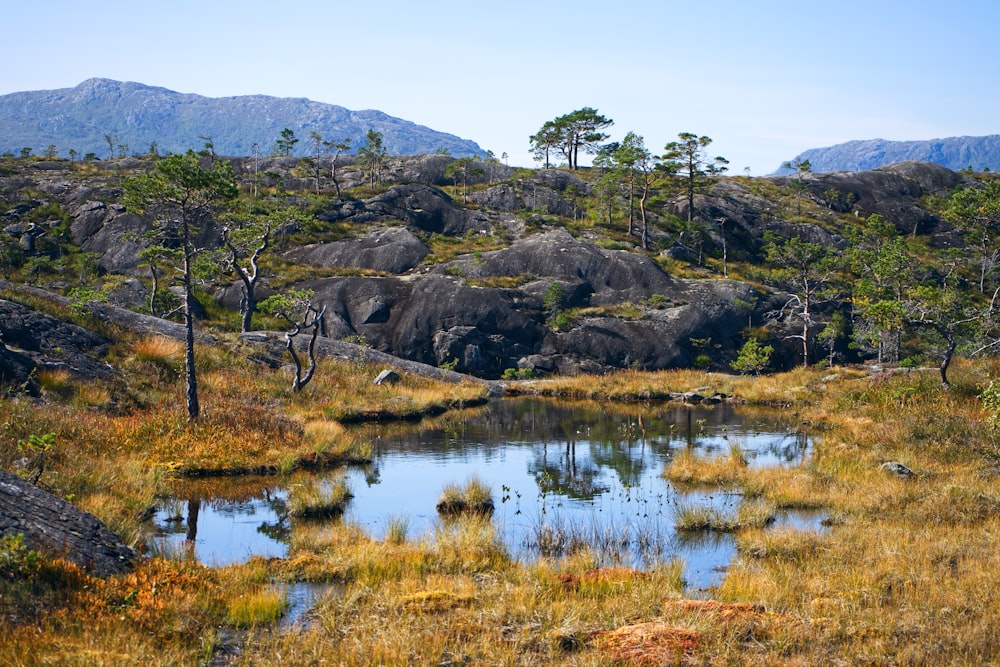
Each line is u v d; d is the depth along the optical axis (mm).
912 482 17578
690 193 77188
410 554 12617
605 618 9656
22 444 14117
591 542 14211
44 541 10594
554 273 59656
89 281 55031
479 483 18188
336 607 10117
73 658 7926
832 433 26250
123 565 11141
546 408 35844
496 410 35031
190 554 12695
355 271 59312
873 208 89438
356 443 24766
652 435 27781
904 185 94688
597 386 41438
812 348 55219
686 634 8906
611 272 59750
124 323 31953
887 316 29625
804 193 90688
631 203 74438
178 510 16734
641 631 9055
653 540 14523
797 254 56688
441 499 17453
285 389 30688
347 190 81562
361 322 52312
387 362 40844
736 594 10594
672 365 51219
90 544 11172
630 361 51188
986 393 19203
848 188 92188
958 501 15430
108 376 25656
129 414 23344
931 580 10695
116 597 9875
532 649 8773
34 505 11281
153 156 90312
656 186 78625
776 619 9359
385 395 33812
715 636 8891
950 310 32969
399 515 16688
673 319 53875
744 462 21500
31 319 26703
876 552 12344
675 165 75062
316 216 70375
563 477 20797
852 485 17859
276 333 38781
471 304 52969
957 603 9703
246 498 17859
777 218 81438
